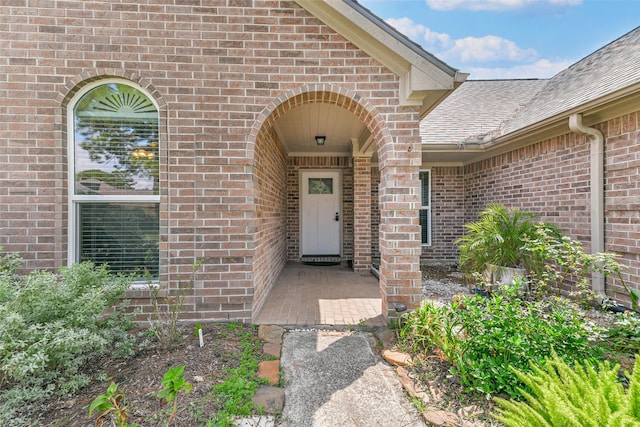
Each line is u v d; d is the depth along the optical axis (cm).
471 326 285
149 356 304
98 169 393
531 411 167
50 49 373
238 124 389
